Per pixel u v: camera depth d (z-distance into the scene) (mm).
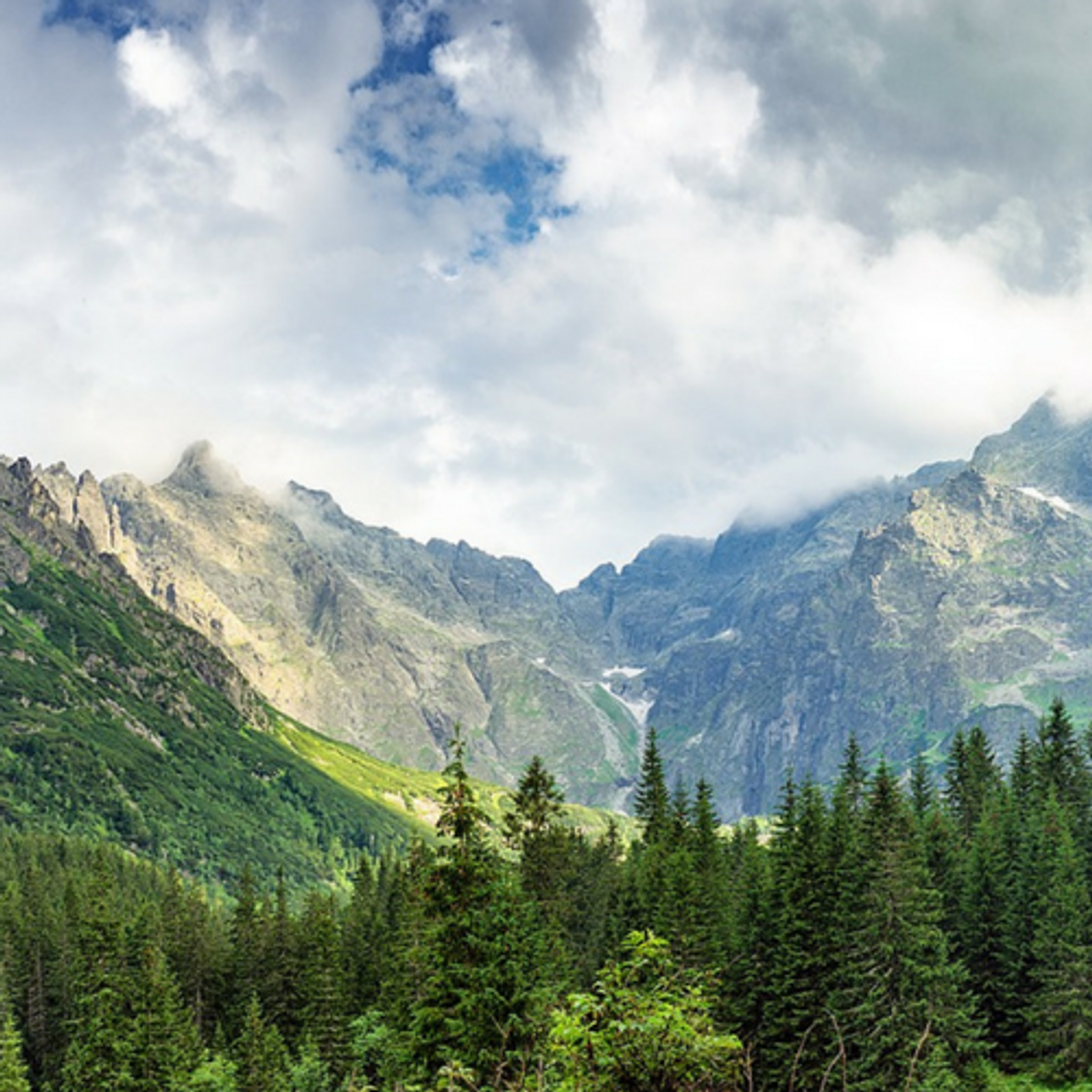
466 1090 15273
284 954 102812
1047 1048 67500
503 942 35750
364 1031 66688
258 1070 76812
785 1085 57562
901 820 67312
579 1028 13133
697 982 14195
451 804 37844
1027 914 73188
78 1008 92875
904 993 59438
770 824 97938
